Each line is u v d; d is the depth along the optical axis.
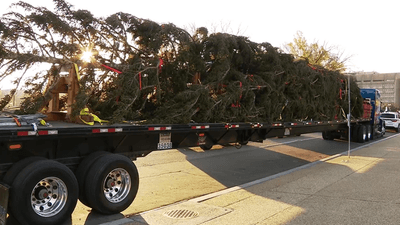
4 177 4.60
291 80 10.08
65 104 6.83
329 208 5.76
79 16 6.21
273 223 5.03
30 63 5.62
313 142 17.97
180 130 6.76
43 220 4.58
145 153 6.65
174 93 7.64
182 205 6.08
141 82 6.64
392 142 18.61
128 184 5.64
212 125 7.49
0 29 5.27
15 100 5.85
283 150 14.61
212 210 5.73
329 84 12.65
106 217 5.43
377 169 9.45
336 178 8.26
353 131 17.86
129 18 6.93
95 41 6.51
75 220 5.28
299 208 5.79
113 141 5.98
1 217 4.36
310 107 11.21
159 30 7.21
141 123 6.32
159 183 8.04
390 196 6.53
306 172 9.09
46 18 5.73
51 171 4.63
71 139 5.38
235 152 13.58
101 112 6.59
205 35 8.39
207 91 7.34
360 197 6.46
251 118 8.60
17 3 5.53
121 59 6.93
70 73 6.02
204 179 8.62
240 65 9.20
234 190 7.14
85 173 5.26
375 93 20.28
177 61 7.45
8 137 4.27
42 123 5.00
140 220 5.26
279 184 7.66
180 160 11.33
